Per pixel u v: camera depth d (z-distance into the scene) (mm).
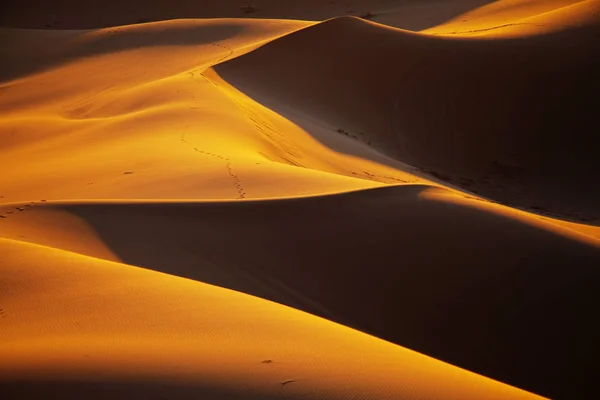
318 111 58500
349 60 63312
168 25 76875
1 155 43250
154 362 10039
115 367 9820
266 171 30281
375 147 56562
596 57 63656
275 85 60250
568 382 19141
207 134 39625
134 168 32469
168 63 67375
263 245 22078
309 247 22141
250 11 121625
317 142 48219
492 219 23094
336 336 12086
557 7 88688
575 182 56344
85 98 59969
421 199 24250
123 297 13492
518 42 65250
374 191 24672
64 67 70188
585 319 20078
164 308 12898
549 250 21750
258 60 62188
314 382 9648
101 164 34156
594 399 18859
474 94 62156
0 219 21609
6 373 9641
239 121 43469
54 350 10641
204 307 13055
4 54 75000
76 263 15773
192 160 32906
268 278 20891
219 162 32188
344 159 46656
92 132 44406
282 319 12742
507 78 62656
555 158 58531
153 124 42844
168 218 22922
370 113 60719
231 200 23844
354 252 21953
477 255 21672
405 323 20328
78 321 12281
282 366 10148
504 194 54844
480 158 59094
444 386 10172
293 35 64062
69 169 34594
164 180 29547
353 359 10766
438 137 59969
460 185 55312
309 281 21094
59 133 47000
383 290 20984
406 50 63938
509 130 60656
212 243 21859
